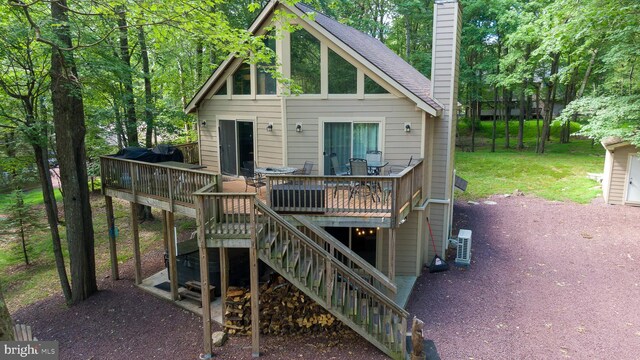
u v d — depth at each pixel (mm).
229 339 8688
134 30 14172
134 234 11219
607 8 11477
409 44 28344
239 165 12820
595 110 13734
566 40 13758
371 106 11023
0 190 18141
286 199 8898
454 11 11211
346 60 10906
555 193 19562
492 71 27938
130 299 10773
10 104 12031
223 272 8898
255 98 11977
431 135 11836
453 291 10555
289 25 9227
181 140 20672
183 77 19688
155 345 8602
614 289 10414
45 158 13977
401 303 9727
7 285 12508
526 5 21484
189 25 8336
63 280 10680
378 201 9703
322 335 8672
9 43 9680
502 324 8914
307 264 8477
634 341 8164
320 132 11391
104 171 11492
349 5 26812
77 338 9031
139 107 15500
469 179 22656
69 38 10203
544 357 7707
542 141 27875
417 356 7383
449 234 14094
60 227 17344
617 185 17438
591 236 14086
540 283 10883
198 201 7648
